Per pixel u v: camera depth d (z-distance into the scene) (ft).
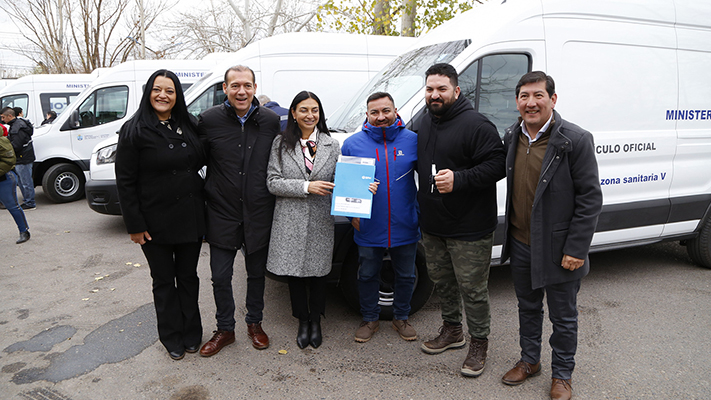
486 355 10.03
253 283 10.68
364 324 11.34
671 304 13.06
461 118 9.04
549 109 8.05
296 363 10.25
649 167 14.19
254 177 10.16
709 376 9.45
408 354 10.59
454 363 10.18
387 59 23.67
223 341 10.79
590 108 13.23
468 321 9.73
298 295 10.83
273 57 22.11
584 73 13.10
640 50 13.87
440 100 8.91
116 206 21.13
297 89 22.35
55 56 80.64
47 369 10.11
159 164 9.36
